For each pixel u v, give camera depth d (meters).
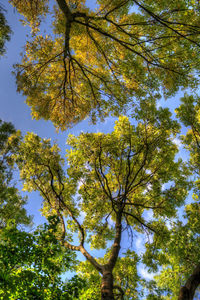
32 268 7.11
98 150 11.64
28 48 8.84
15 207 9.63
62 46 9.73
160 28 8.16
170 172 11.31
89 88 10.55
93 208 11.84
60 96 10.39
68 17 7.05
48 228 7.50
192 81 8.75
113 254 7.18
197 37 7.93
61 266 7.86
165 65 8.73
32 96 9.70
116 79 9.70
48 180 12.01
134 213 11.80
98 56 9.95
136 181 11.79
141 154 11.73
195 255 9.53
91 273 11.43
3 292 6.09
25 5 8.53
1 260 6.65
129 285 10.05
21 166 11.21
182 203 10.82
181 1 7.69
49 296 6.70
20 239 6.90
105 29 9.08
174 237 10.05
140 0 7.82
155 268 10.05
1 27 6.00
